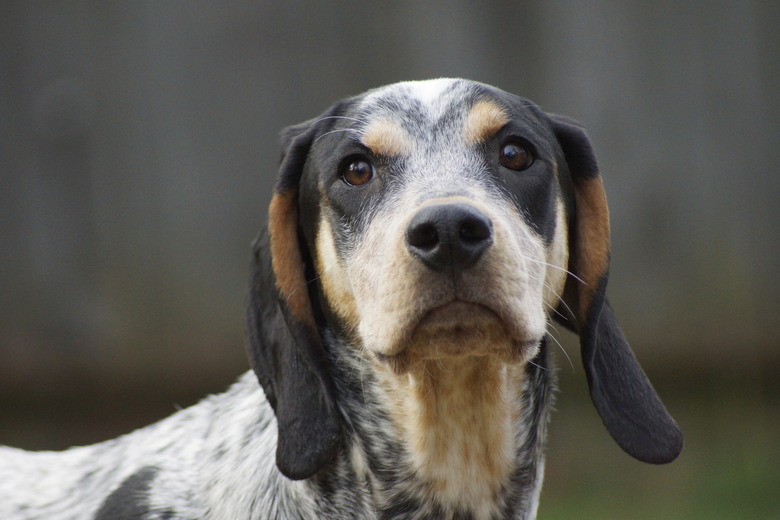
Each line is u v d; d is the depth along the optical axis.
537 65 12.56
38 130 12.53
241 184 12.50
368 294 4.88
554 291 5.23
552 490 11.65
